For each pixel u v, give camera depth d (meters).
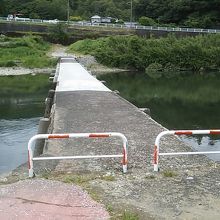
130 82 39.19
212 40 56.69
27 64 46.72
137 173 7.36
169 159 8.21
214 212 5.70
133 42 53.59
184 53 53.50
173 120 20.61
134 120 12.65
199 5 74.12
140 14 82.44
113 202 6.02
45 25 61.19
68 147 9.15
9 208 5.72
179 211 5.72
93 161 8.05
